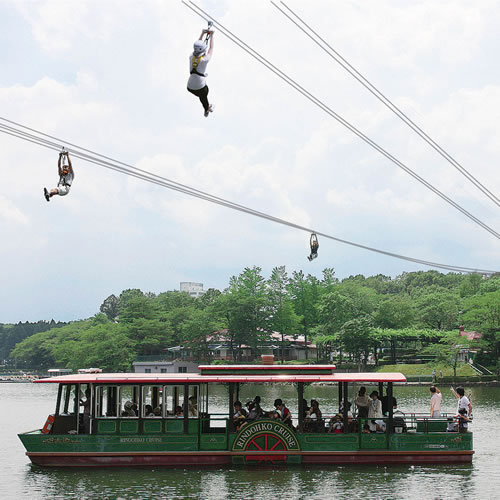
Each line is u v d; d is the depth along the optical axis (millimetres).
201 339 147625
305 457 30641
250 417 31750
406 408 59312
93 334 152625
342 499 25391
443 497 25672
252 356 149375
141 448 30625
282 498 25500
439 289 183875
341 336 122625
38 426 54312
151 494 26188
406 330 122688
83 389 31547
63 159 21453
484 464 31953
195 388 31219
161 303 187125
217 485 27469
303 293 159250
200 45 16656
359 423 30922
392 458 30750
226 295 145000
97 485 27656
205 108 17250
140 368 146375
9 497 26078
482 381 101938
